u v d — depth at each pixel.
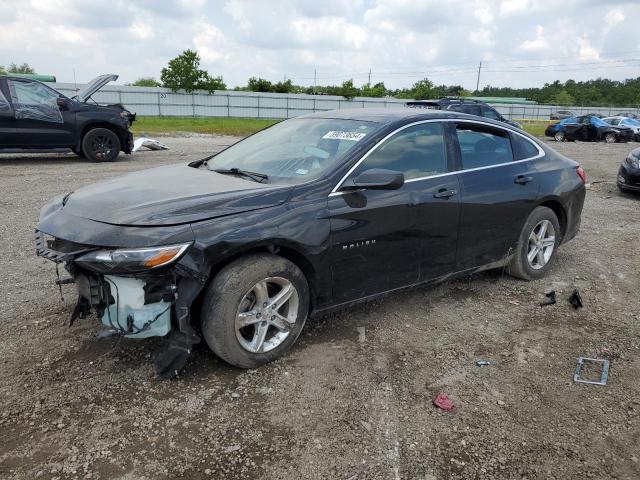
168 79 48.59
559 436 2.89
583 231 7.27
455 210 4.23
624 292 5.02
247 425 2.89
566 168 5.36
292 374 3.39
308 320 4.18
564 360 3.71
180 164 4.59
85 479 2.48
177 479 2.50
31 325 3.92
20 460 2.58
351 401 3.13
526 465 2.67
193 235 3.00
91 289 3.13
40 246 3.25
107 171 11.00
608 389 3.35
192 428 2.85
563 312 4.53
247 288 3.22
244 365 3.36
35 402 3.02
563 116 43.53
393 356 3.68
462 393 3.27
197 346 3.67
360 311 4.40
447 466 2.64
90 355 3.53
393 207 3.82
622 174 10.02
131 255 2.87
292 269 3.42
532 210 4.97
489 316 4.40
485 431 2.91
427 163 4.17
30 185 9.19
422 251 4.11
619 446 2.83
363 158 3.77
